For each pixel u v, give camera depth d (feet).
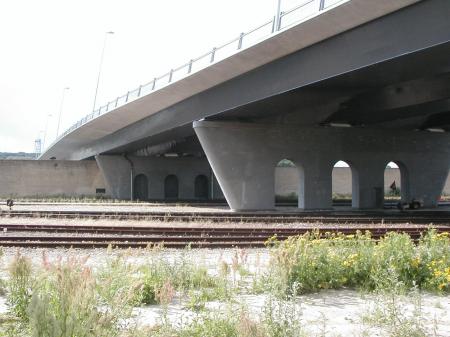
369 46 74.33
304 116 121.49
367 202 133.90
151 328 21.56
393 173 249.34
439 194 144.15
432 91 97.60
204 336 21.95
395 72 83.97
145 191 232.94
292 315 21.04
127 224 82.58
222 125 121.70
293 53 90.27
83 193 229.45
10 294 26.89
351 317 28.14
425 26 65.51
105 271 34.60
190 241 63.87
